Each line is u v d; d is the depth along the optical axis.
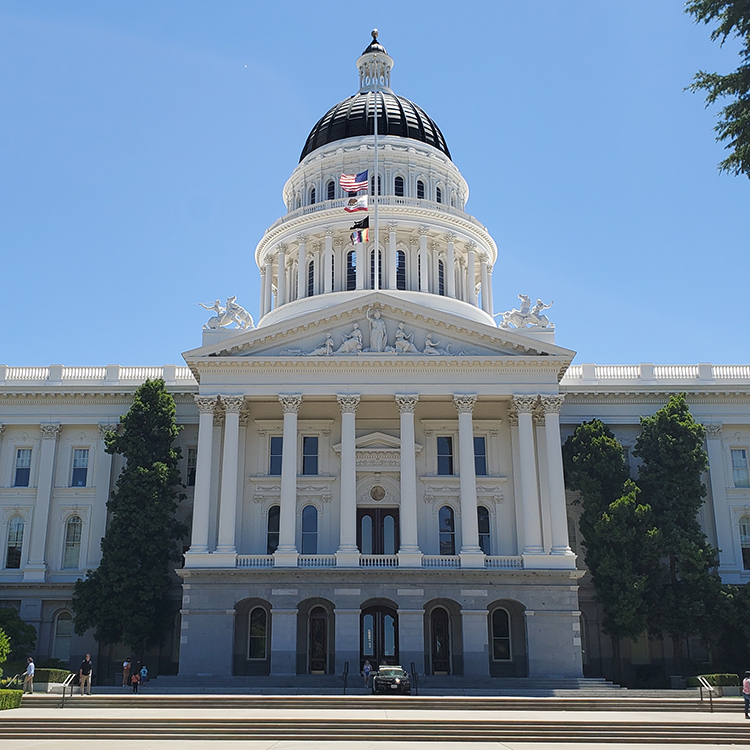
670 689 53.03
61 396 66.81
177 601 61.34
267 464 61.44
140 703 40.69
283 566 54.88
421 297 75.88
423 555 55.34
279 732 32.78
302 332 59.44
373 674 50.09
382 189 83.31
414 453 57.31
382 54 96.88
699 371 67.06
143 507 58.81
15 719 33.91
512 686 49.66
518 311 63.00
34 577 63.34
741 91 34.41
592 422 61.72
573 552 59.97
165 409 61.66
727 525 63.78
